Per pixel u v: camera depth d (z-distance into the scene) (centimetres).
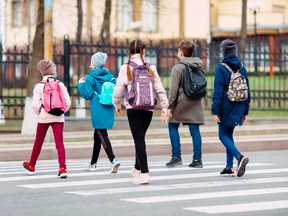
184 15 5528
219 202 1112
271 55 2861
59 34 5044
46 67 1423
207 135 2206
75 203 1109
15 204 1108
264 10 6356
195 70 1552
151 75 1284
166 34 5497
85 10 4981
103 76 1486
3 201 1137
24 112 2448
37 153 1467
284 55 2866
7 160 1861
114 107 1435
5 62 2547
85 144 1986
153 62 3553
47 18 1992
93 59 1484
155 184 1315
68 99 1423
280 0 6481
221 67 1380
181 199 1140
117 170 1497
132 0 5103
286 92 2859
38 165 1705
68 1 4972
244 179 1381
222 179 1382
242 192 1214
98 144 1529
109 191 1230
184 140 2059
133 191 1228
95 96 1482
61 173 1410
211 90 2773
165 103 1302
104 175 1456
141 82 1267
